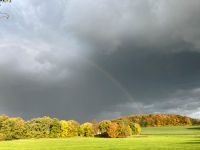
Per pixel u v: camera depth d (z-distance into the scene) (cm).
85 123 13575
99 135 13438
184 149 7000
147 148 7481
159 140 10388
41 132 12988
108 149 7406
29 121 13038
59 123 13225
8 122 12481
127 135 12950
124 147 7894
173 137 12219
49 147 8206
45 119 13138
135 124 14850
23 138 12656
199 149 6975
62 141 10488
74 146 8400
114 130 12762
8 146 8662
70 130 13300
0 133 12250
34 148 7962
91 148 7738
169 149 7088
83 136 13475
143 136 13450
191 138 11338
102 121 13512
